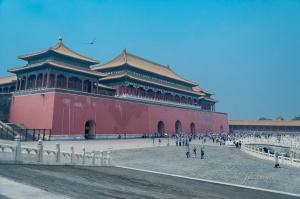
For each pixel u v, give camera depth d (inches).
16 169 724.7
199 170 1169.4
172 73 4510.3
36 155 884.6
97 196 507.2
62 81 2625.5
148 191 623.5
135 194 567.8
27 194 428.8
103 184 655.1
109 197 510.3
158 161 1433.3
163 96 3828.7
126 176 860.6
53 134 2176.4
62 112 2276.1
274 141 2605.8
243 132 5255.9
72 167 951.6
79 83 2783.0
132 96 3248.0
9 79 3476.9
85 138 2493.8
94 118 2561.5
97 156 1157.7
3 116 2583.7
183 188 721.0
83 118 2454.5
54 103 2223.2
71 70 2625.5
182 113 3882.9
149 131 3233.3
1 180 527.8
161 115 3472.0
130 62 3622.0
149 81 3481.8
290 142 2374.5
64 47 2896.2
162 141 2763.3
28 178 612.1
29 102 2434.8
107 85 3437.5
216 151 1998.0
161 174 1016.9
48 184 568.4
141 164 1316.4
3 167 732.0
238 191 751.1
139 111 3129.9
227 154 1811.0
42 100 2321.6
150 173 1023.0
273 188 847.7
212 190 730.8
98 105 2625.5
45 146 1659.7
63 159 984.9
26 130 2034.9
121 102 2901.1
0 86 3462.1
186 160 1488.7
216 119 4756.4
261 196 692.7
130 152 1724.9
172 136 3373.5
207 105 5241.1
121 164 1307.8
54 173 742.5
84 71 2711.6
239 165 1327.5
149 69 3818.9
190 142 2878.9
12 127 2177.7
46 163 912.3
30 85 2706.7
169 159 1515.7
